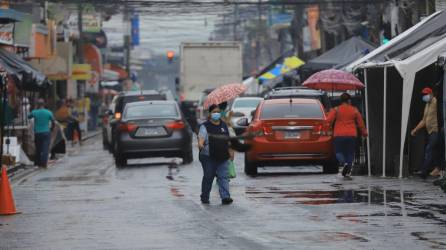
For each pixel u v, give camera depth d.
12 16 66.69
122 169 58.16
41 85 70.19
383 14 91.12
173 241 25.98
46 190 43.72
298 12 136.00
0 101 51.38
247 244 24.98
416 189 39.25
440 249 23.42
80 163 66.56
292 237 26.05
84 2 92.38
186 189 42.50
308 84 52.34
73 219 31.86
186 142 60.47
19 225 30.70
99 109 153.75
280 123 48.44
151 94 81.31
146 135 59.66
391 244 24.39
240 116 84.12
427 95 43.97
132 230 28.59
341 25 111.62
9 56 68.19
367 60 48.78
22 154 65.00
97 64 154.12
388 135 47.84
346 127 46.50
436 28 46.22
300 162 48.75
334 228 27.66
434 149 44.31
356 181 43.97
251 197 37.53
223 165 35.72
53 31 110.06
